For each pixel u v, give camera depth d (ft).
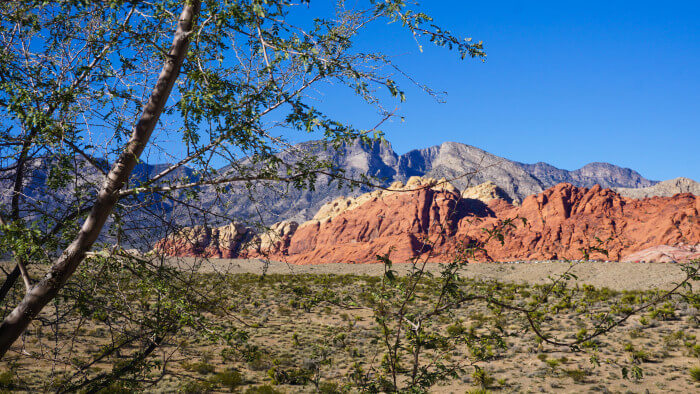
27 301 10.26
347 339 70.85
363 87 10.43
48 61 12.41
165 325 12.41
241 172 10.82
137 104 12.21
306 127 10.07
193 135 10.59
